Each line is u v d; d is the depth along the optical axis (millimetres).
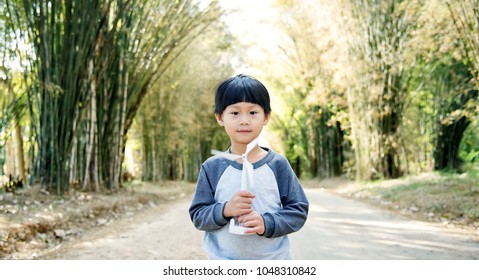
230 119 1580
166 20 9570
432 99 12602
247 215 1486
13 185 7586
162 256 4152
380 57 11023
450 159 12953
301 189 1661
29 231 4809
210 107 17672
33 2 6598
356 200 9703
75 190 7957
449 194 7742
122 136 9523
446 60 10219
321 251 4324
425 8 8234
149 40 9375
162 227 6016
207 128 19078
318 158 18672
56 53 6945
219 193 1617
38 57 6852
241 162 1613
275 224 1514
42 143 7176
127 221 6680
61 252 4391
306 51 14172
